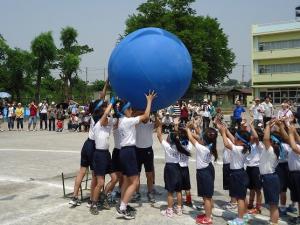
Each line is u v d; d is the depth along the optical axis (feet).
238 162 19.44
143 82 20.21
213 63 168.25
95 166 21.20
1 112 78.64
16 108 76.48
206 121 68.49
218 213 21.65
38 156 40.86
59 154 42.27
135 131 20.93
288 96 170.40
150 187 23.80
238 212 19.36
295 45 167.02
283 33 168.55
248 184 20.31
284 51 168.45
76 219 20.22
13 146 49.44
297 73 166.91
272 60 172.35
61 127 73.20
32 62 150.10
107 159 21.34
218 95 188.85
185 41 135.85
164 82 20.27
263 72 174.91
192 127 21.71
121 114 21.16
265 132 19.17
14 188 26.76
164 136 58.23
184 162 21.29
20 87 155.43
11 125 75.77
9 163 36.55
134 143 20.68
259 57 174.09
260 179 20.27
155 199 24.32
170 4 144.46
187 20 141.69
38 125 85.76
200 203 23.43
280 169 21.29
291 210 21.95
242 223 19.17
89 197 24.27
